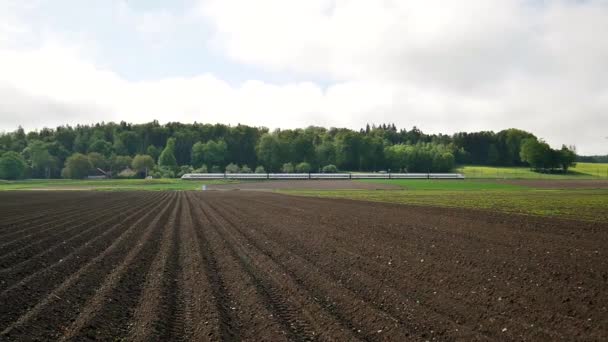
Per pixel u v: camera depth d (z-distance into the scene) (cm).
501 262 1480
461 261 1508
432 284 1262
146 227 2602
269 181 11312
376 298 1149
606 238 1934
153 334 914
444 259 1548
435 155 16900
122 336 913
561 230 2180
